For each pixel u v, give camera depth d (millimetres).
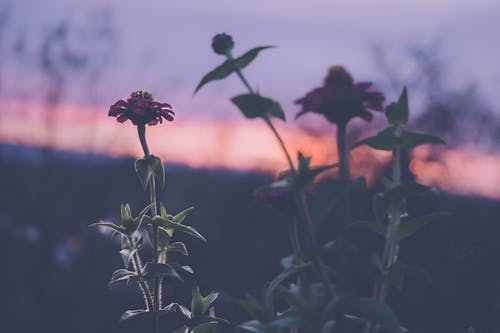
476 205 17469
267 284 3428
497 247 14484
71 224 33000
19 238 34344
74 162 33844
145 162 4270
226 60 3133
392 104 3508
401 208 3377
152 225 4109
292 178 3004
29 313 33875
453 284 14594
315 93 3131
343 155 3084
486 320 14195
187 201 27562
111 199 32625
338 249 3014
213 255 24688
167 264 3998
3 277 33906
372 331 3090
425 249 15398
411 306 14594
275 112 3133
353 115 3115
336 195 2943
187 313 4039
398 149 3217
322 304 2945
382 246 14781
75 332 31766
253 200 3734
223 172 28203
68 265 33438
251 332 3156
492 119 21484
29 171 33906
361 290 9594
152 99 4723
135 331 19109
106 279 32438
